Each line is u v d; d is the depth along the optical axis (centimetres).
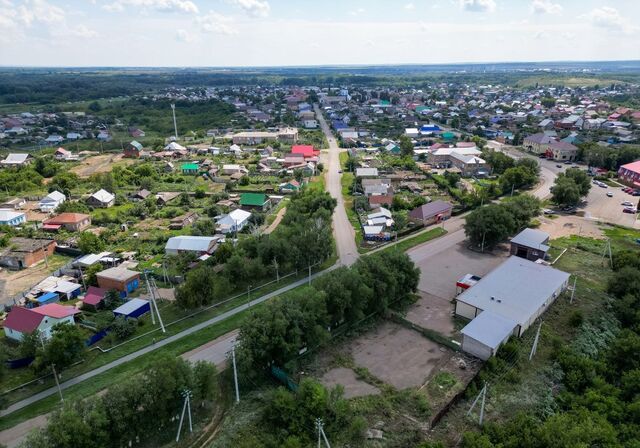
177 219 12481
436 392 5850
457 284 8531
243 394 5900
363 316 7256
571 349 6738
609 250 9856
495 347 6381
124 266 9700
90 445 4569
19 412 5588
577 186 13438
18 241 10825
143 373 5409
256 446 4972
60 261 10362
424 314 7831
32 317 7056
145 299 8412
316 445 4966
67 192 15288
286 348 6062
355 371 6306
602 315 7756
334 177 17838
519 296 7706
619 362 6500
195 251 10244
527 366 6397
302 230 10362
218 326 7475
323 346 6856
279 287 8831
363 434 5162
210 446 5000
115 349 6900
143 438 5150
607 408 5519
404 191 15512
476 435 5022
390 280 7581
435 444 4872
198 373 5472
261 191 15650
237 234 11700
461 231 11888
